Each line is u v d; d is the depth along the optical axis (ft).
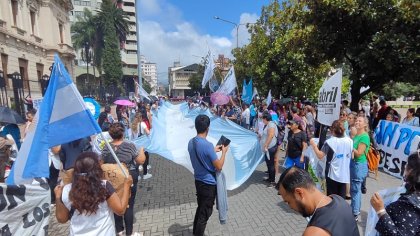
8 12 81.92
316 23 32.37
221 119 29.07
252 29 67.46
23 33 90.17
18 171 10.34
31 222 12.08
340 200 6.33
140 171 27.14
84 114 10.76
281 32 58.08
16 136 21.99
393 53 27.25
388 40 27.12
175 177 27.04
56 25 113.50
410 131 25.25
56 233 16.53
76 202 8.50
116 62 180.55
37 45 98.99
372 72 30.17
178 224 17.33
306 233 5.96
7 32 79.66
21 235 11.66
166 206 20.06
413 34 27.99
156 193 22.70
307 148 21.42
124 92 161.17
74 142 16.31
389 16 27.71
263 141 24.09
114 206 9.16
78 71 209.15
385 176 25.98
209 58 44.70
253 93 62.54
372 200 7.88
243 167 23.56
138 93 60.54
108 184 9.18
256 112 48.11
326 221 5.88
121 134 14.78
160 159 35.32
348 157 15.46
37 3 102.37
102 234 8.98
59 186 9.36
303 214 6.50
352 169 16.15
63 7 121.49
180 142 23.84
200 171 13.96
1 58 78.79
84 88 108.17
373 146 25.09
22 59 90.17
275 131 23.34
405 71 28.91
